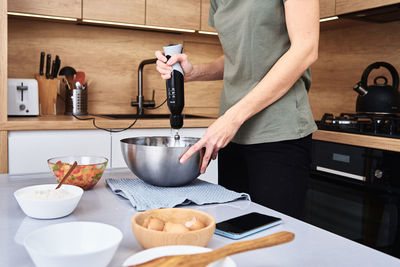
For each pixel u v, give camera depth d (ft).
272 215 2.39
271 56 3.78
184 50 9.31
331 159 6.50
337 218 6.37
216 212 2.42
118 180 3.13
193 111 9.60
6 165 6.15
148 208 2.38
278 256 1.76
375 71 7.67
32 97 7.05
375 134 5.86
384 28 7.50
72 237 1.70
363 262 1.71
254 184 3.97
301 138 3.92
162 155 2.77
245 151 4.03
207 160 3.09
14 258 1.68
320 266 1.66
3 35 5.92
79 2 7.22
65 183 2.76
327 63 8.70
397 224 5.45
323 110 8.84
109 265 1.66
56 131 6.45
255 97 3.29
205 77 4.68
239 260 1.72
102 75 8.50
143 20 7.80
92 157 3.12
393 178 5.51
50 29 7.93
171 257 1.38
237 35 3.86
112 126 6.78
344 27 8.25
